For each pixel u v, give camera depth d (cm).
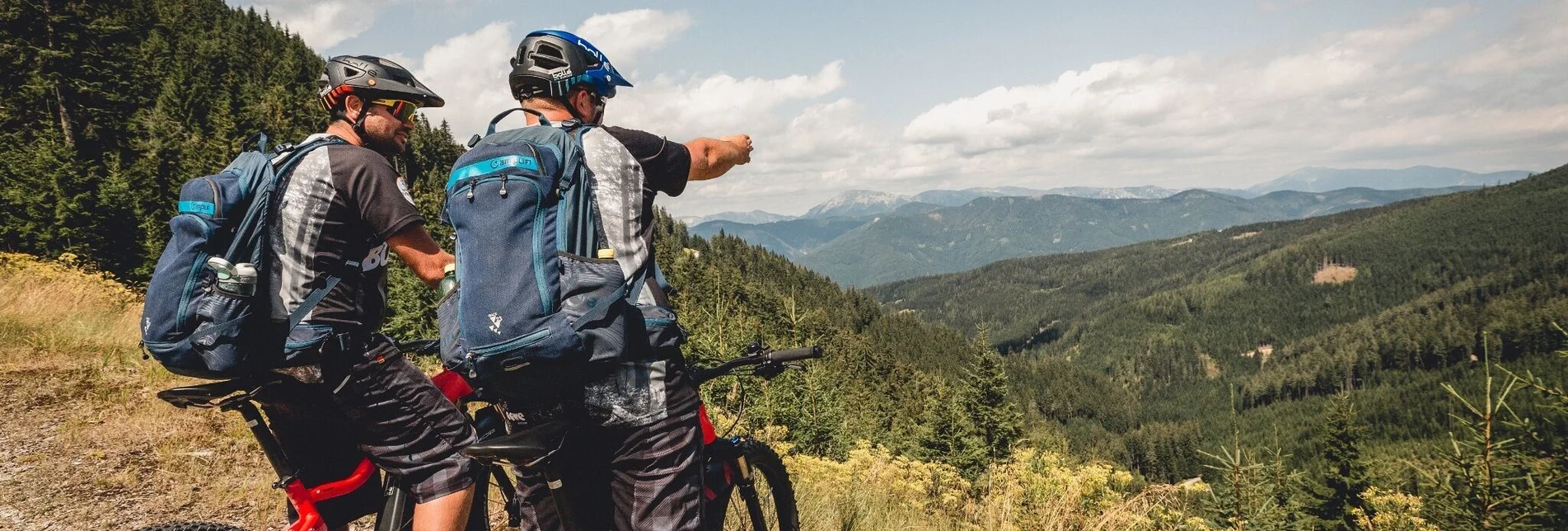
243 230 178
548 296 160
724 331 1559
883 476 750
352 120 211
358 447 211
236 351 174
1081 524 610
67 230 2405
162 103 6431
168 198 3098
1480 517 502
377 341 205
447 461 212
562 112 197
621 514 195
